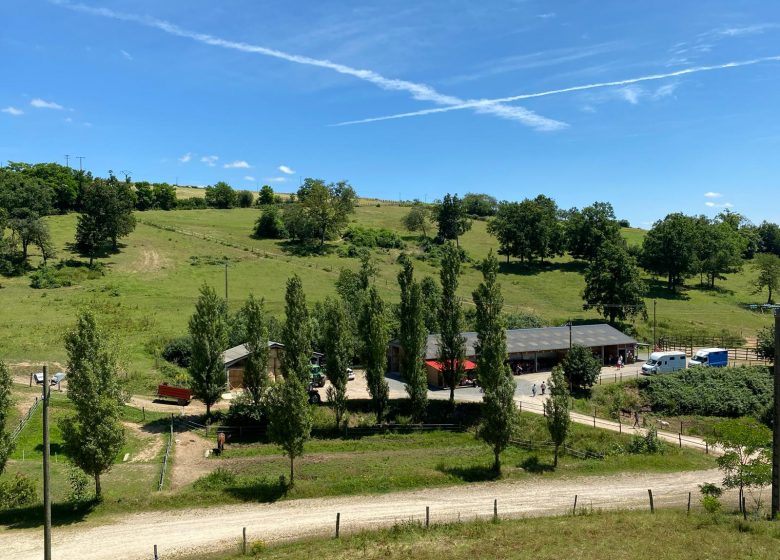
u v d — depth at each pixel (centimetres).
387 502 3772
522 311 11706
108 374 3891
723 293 13975
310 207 16100
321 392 6681
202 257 13838
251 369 5547
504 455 4978
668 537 2883
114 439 3603
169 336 8312
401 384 7194
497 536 2997
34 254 12506
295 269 13562
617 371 7981
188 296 10931
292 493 3875
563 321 10812
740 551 2675
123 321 8925
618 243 14975
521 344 8050
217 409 5994
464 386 7188
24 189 15500
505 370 5456
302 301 5697
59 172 18075
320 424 5606
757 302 13312
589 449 5178
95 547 3041
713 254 14238
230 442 5169
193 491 3841
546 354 8288
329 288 12162
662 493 4038
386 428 5638
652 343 9862
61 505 3547
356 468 4491
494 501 3509
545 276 14850
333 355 5566
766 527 3003
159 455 4678
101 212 12838
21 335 7950
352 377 7319
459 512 3581
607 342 8356
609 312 10456
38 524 3350
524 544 2856
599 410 6588
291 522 3409
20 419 5178
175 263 13175
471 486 4128
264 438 5288
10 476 4075
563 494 3969
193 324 5534
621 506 3719
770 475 3428
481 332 5919
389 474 4291
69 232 14388
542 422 5741
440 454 4972
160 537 3178
